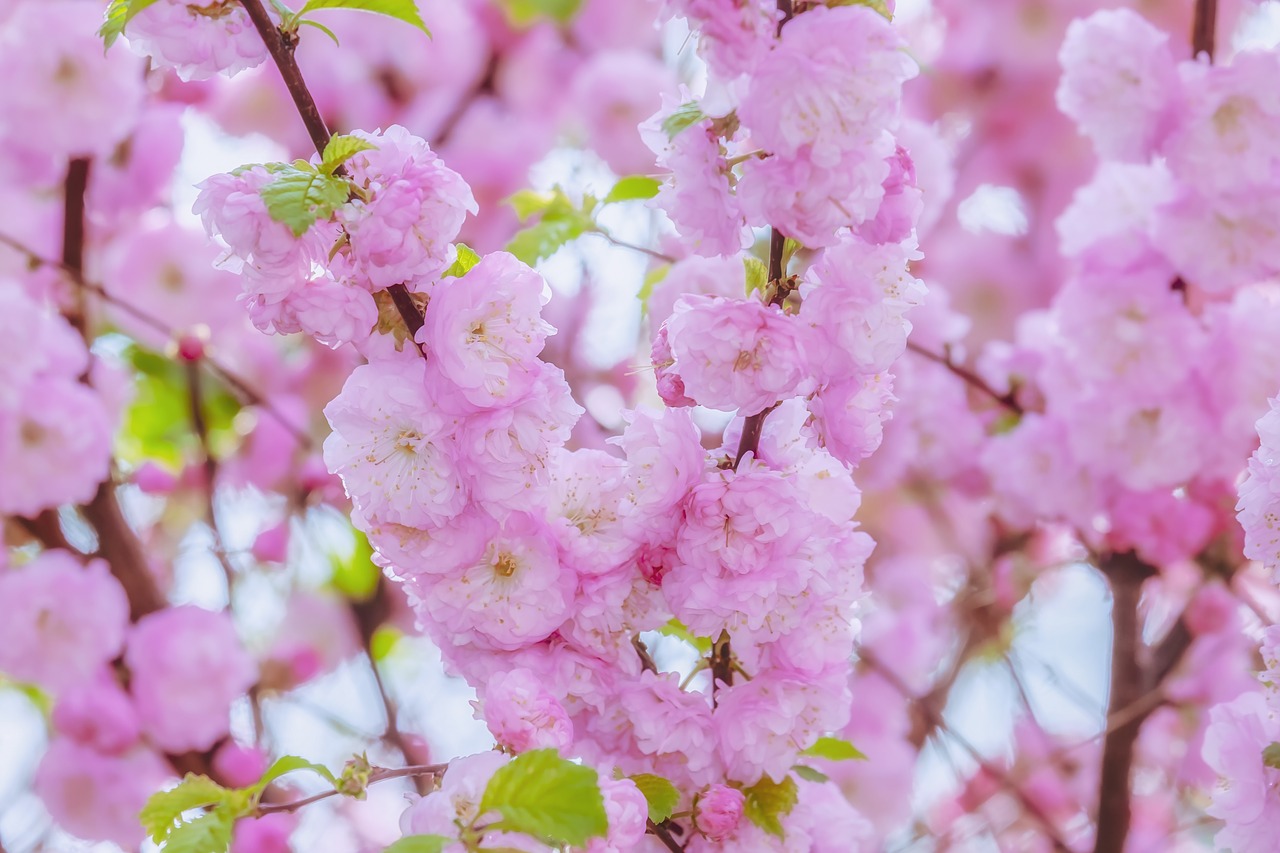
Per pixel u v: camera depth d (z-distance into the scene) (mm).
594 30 1863
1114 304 1342
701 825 1120
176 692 1483
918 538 1925
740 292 1239
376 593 1706
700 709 1128
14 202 1613
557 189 1297
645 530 1111
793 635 1123
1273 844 1119
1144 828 1802
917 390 1566
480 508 1108
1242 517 1105
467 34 1828
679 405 1115
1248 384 1338
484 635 1123
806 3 1085
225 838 1086
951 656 1876
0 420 1385
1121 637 1443
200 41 1099
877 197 1081
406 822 1085
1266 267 1308
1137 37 1289
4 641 1422
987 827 1790
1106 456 1378
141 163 1679
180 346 1537
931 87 1967
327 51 1764
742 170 1102
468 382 1087
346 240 1092
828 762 1638
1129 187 1348
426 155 1094
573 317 1704
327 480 1610
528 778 1067
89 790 1511
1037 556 1795
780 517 1100
